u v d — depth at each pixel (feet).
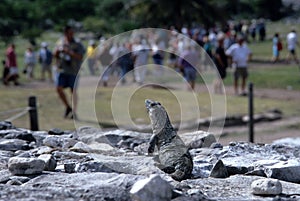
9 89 93.66
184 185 22.79
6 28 213.25
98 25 230.89
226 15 171.12
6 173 24.23
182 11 166.81
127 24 191.52
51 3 271.49
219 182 24.27
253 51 164.45
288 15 296.71
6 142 31.35
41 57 108.58
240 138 58.08
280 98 90.38
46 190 21.47
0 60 150.61
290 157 30.22
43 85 100.37
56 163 26.11
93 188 21.40
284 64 134.41
